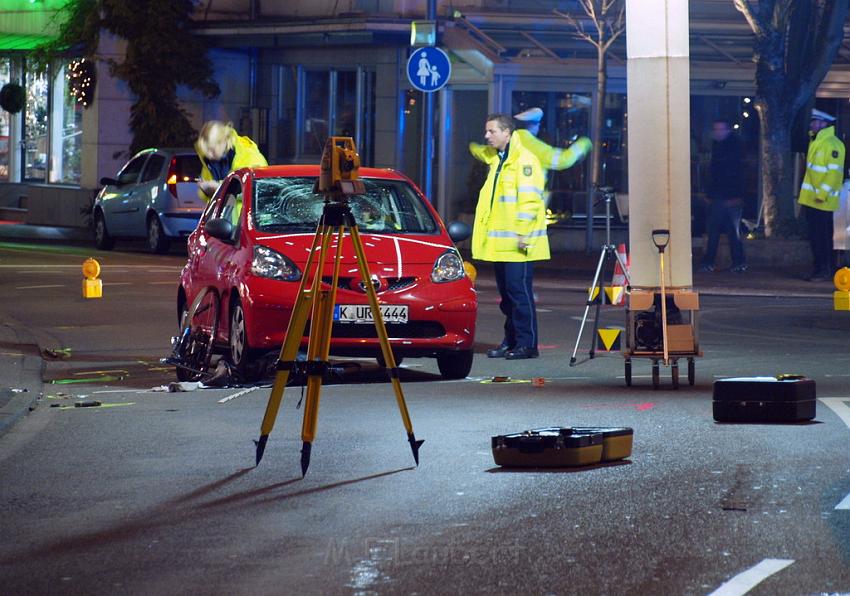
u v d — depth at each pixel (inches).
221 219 1369.3
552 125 3112.7
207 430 1042.7
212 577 647.8
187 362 1362.0
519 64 3068.4
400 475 862.5
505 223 1504.7
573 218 3159.5
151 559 681.0
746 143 3181.6
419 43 2413.9
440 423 1055.6
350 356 1315.2
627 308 1269.7
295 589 626.8
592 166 3093.0
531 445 872.3
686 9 1301.7
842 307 2043.6
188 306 1462.8
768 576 635.5
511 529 726.5
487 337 1697.8
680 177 1288.1
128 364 1470.2
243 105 3745.1
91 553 693.9
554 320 1872.5
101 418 1109.7
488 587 625.3
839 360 1467.8
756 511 759.1
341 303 1290.6
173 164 2910.9
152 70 3639.3
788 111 2901.1
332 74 3597.4
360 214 1381.6
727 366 1423.5
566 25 3257.9
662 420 1057.5
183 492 826.8
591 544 695.1
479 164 3176.7
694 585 624.1
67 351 1555.1
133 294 2129.7
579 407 1131.3
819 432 994.7
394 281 1311.5
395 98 3479.3
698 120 3171.8
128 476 877.8
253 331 1290.6
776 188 2906.0
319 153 3624.5
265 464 906.1
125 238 3029.0
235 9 3690.9
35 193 3941.9
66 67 3969.0
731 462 888.3
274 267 1296.8
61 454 956.0
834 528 721.0
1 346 1577.3
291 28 3449.8
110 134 3720.5
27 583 643.5
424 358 1528.1
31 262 2677.2
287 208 1366.9
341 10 3513.8
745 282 2485.2
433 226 1393.9
